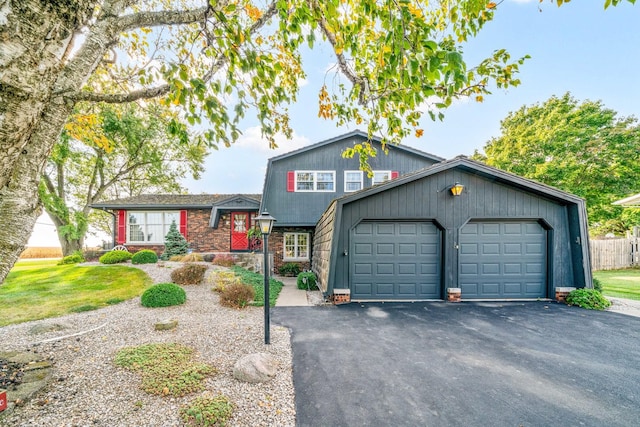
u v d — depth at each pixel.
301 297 7.35
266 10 3.78
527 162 14.77
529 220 7.09
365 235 7.06
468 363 3.59
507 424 2.46
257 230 11.45
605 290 7.87
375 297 7.01
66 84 2.30
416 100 2.45
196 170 18.97
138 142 15.43
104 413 2.37
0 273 1.99
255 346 3.97
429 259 7.11
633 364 3.58
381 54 2.55
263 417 2.46
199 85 2.26
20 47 1.58
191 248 12.91
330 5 2.50
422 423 2.45
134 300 6.17
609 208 13.95
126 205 12.58
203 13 3.03
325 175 11.83
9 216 2.00
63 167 15.46
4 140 1.68
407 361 3.63
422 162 11.84
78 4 1.79
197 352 3.66
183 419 2.32
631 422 2.50
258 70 2.68
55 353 3.42
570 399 2.83
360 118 4.65
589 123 13.65
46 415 2.31
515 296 7.02
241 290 6.29
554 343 4.25
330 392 2.90
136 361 3.25
